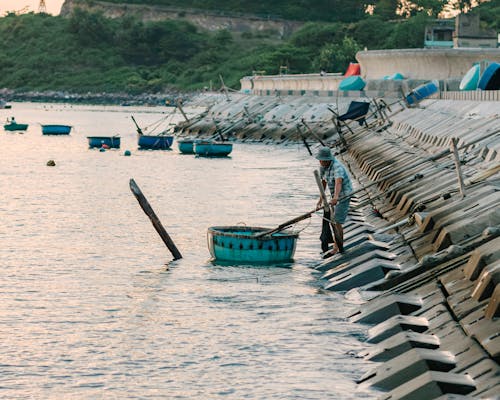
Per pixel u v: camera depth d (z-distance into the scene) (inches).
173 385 706.8
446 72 4554.6
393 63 4987.7
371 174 2153.1
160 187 2230.6
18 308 941.2
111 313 923.4
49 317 905.5
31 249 1294.3
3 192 2059.5
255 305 956.0
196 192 2112.5
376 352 753.6
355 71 5536.4
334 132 3986.2
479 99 2947.8
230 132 4589.1
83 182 2347.4
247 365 752.3
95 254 1259.8
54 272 1131.3
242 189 2192.4
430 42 5890.8
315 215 1699.1
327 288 1028.5
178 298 991.0
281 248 1184.8
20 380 716.0
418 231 1133.1
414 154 2208.4
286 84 6692.9
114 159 3225.9
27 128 5423.2
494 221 989.8
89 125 6269.7
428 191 1371.8
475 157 1673.2
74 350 794.8
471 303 763.4
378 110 3690.9
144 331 855.7
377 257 1073.5
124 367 748.6
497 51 4394.7
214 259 1216.8
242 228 1248.8
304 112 4680.1
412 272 933.8
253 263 1182.9
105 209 1769.2
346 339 818.2
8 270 1139.9
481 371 623.2
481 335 681.6
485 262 812.0
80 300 979.9
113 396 681.6
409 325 788.6
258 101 5472.4
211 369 744.3
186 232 1466.5
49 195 2015.3
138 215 1685.5
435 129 2647.6
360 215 1547.7
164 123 6752.0
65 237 1406.3
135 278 1098.1
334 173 1134.4
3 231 1460.4
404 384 634.2
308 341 816.3
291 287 1040.8
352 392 679.7
